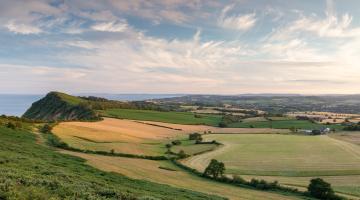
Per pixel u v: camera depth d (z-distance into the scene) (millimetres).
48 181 23312
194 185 62719
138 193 33344
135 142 115625
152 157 94000
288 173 88500
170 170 78062
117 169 64688
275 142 140875
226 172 86625
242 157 108812
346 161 105562
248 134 161375
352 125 185500
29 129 102562
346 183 78688
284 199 59250
